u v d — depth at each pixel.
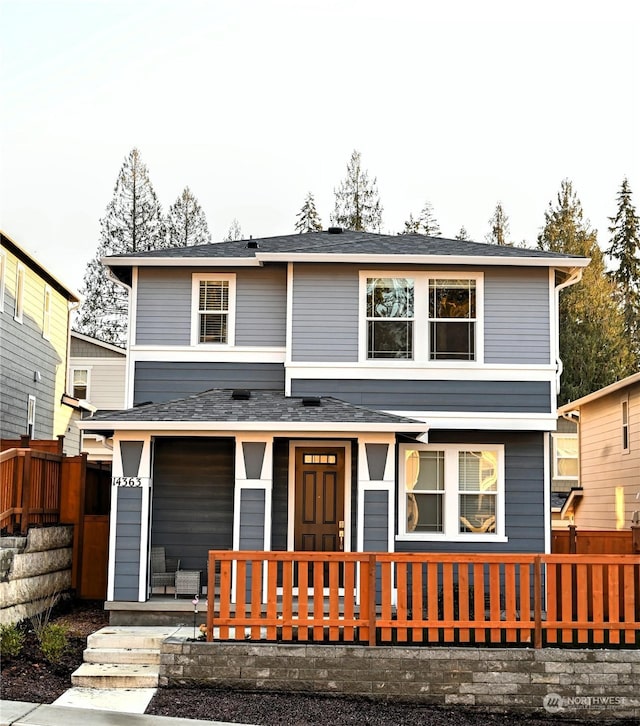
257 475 14.74
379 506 14.70
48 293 26.27
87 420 14.62
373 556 12.16
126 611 14.28
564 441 32.84
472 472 16.84
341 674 11.70
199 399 16.34
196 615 13.60
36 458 15.23
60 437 18.94
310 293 16.97
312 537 16.41
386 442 14.80
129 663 12.29
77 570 16.75
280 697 11.59
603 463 25.81
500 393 16.62
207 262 17.44
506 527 16.61
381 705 11.58
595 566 12.27
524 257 16.70
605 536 17.09
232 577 14.48
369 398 16.66
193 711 10.78
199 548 16.41
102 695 11.22
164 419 14.68
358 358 16.80
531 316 16.89
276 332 17.58
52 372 26.86
